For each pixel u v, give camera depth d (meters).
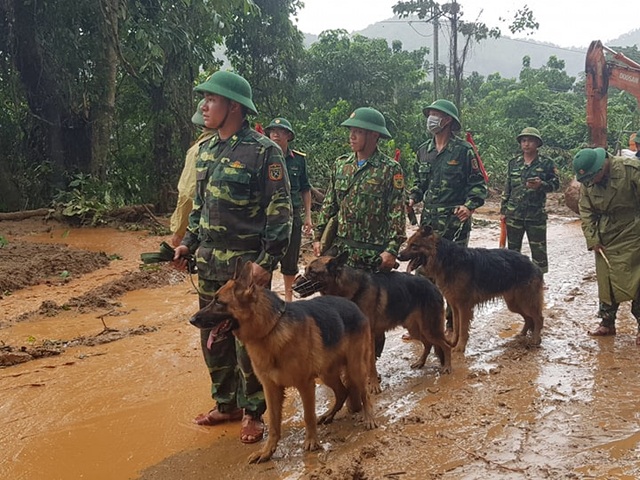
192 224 4.68
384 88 28.67
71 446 4.35
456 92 30.17
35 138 17.00
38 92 16.53
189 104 17.50
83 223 14.59
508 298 6.54
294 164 8.09
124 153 18.27
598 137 13.45
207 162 4.42
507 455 3.88
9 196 16.38
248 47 22.27
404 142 27.17
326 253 5.76
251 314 3.82
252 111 4.37
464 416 4.55
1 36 16.36
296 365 3.99
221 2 16.91
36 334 7.02
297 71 24.02
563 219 18.48
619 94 39.50
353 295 5.21
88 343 6.63
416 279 5.71
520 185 8.80
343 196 5.73
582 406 4.63
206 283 4.44
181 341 6.67
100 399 5.17
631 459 3.72
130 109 18.31
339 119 24.03
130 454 4.23
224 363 4.59
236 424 4.69
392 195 5.58
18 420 4.78
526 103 36.28
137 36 15.48
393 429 4.42
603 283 6.55
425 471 3.73
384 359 6.28
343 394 4.71
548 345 6.41
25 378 5.66
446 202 7.01
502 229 9.09
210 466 4.05
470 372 5.66
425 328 5.65
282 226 4.26
